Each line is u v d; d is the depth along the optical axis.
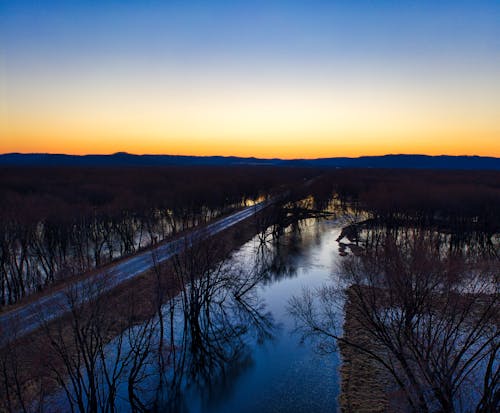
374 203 81.06
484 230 71.31
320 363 30.66
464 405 23.19
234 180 135.75
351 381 27.98
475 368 26.19
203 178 148.50
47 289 37.22
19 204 63.62
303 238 75.31
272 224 80.94
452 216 76.88
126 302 35.56
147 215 79.50
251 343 34.12
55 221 59.81
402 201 77.69
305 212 104.44
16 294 45.44
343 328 35.19
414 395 24.67
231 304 42.25
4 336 26.41
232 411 26.05
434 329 26.91
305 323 36.84
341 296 41.53
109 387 24.78
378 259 32.28
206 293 38.34
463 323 26.98
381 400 25.58
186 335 35.06
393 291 28.31
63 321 27.80
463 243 65.56
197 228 59.75
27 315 30.59
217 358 32.19
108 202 86.38
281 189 132.38
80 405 21.97
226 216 96.69
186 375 30.02
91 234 68.75
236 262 55.03
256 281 45.16
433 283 28.09
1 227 48.88
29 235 55.72
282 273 52.62
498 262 41.19
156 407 26.52
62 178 132.62
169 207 89.56
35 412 22.39
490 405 19.64
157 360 30.27
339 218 99.12
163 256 51.53
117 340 30.73
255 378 29.27
